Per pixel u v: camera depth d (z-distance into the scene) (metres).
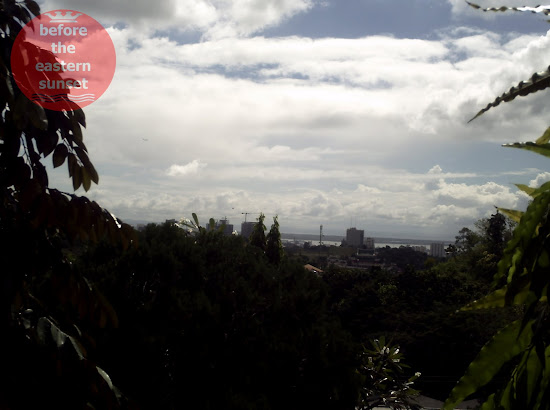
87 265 7.55
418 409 9.62
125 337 6.83
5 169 2.71
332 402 7.96
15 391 2.54
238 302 7.86
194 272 7.97
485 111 1.22
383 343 10.18
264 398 7.05
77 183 2.95
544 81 1.14
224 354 7.43
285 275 8.63
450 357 13.38
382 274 21.36
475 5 1.21
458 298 16.84
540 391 1.02
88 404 2.75
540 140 1.25
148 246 7.80
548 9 1.13
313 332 8.10
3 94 2.47
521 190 1.15
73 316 6.07
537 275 1.00
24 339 2.70
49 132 2.83
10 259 2.83
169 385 7.10
